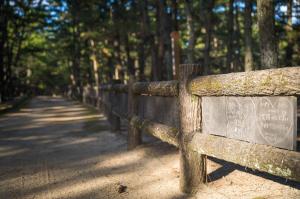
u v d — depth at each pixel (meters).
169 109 5.40
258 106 3.28
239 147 3.48
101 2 24.64
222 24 30.16
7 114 18.78
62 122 14.21
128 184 5.14
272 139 3.10
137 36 26.12
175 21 18.64
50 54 55.72
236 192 4.33
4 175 5.88
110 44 31.92
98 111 18.08
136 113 7.47
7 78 31.66
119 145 8.29
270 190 4.25
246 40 13.86
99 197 4.64
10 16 28.28
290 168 2.81
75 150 7.96
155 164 6.10
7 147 8.58
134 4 23.12
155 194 4.65
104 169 6.07
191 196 4.47
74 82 43.81
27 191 5.00
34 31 35.75
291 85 2.79
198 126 4.46
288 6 17.44
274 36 7.88
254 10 21.50
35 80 77.81
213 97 4.09
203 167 4.60
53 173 5.93
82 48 37.88
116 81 12.20
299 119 6.51
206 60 18.42
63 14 32.34
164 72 21.19
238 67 24.08
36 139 9.79
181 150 4.64
